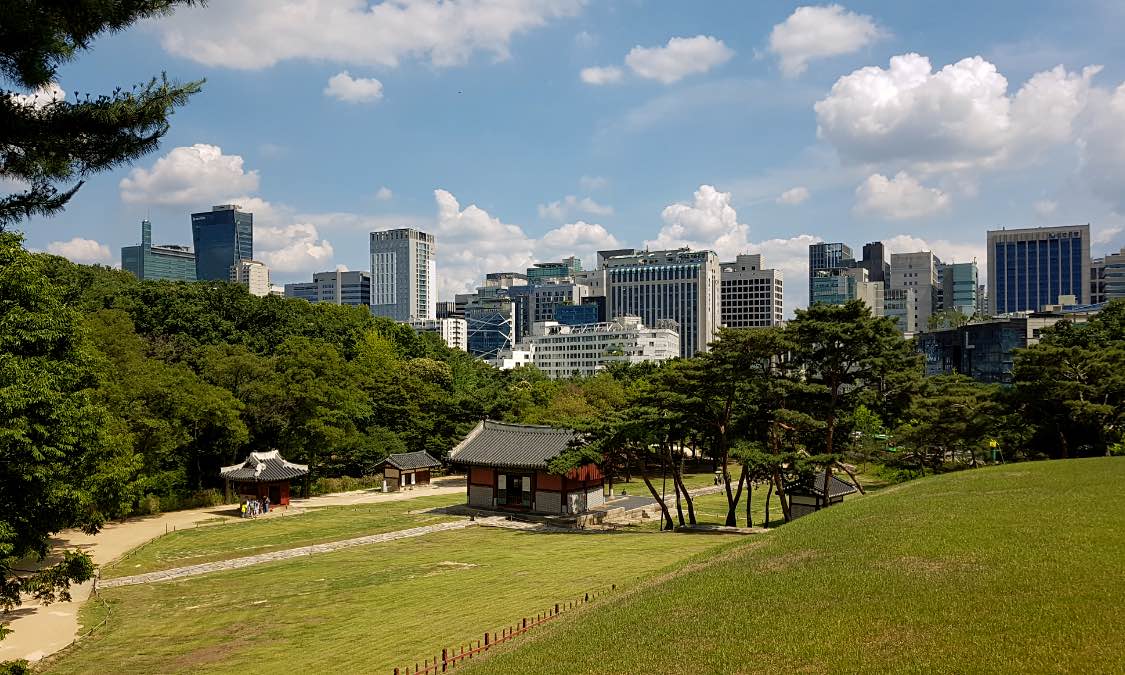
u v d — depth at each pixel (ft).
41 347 103.24
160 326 310.65
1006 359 377.09
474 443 221.46
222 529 182.70
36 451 80.79
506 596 106.83
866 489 215.51
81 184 58.70
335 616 104.22
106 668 86.12
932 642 52.03
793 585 71.61
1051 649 48.11
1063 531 75.87
